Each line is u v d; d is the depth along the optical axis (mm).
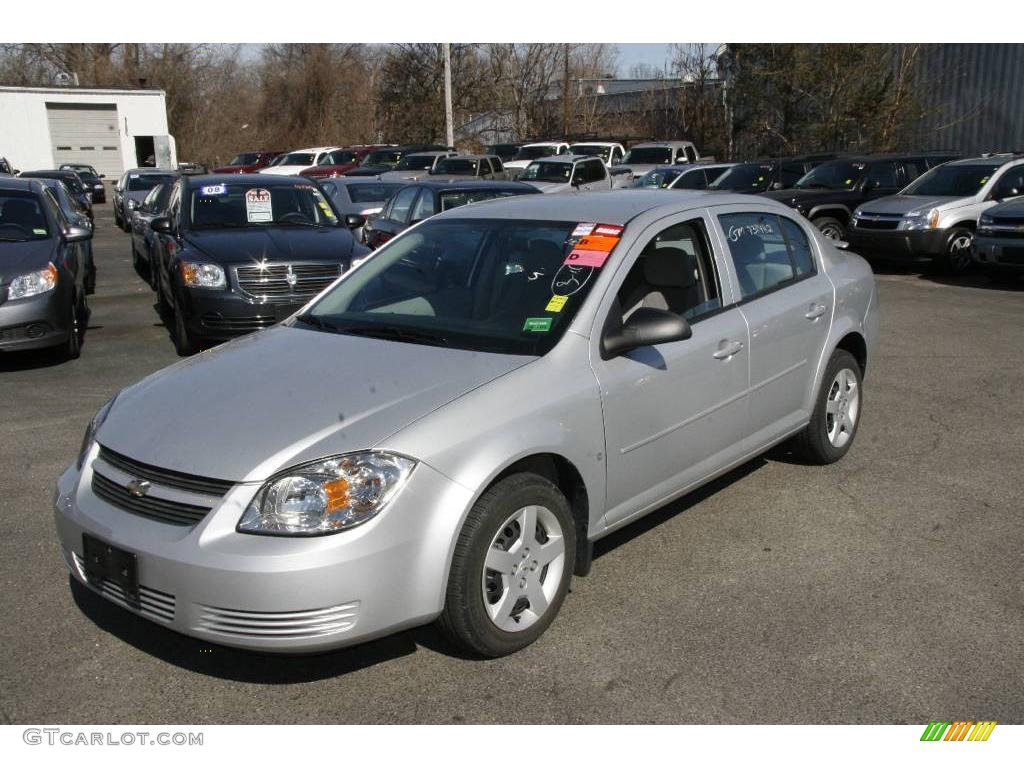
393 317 4211
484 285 4223
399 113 47312
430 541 3180
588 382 3729
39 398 7359
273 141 55844
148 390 3811
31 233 8680
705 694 3307
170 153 44000
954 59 27469
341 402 3406
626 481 3984
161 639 3689
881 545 4516
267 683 3404
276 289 8359
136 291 13430
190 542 3072
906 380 7781
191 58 56688
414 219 11727
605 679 3396
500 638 3447
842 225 16375
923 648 3578
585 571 3896
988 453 5887
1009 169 14516
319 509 3053
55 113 41688
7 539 4605
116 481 3361
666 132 37156
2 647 3625
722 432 4547
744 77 30234
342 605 3055
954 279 14117
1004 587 4078
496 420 3389
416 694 3324
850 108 27719
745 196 5055
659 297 4254
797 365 5070
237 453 3188
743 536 4621
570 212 4520
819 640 3643
